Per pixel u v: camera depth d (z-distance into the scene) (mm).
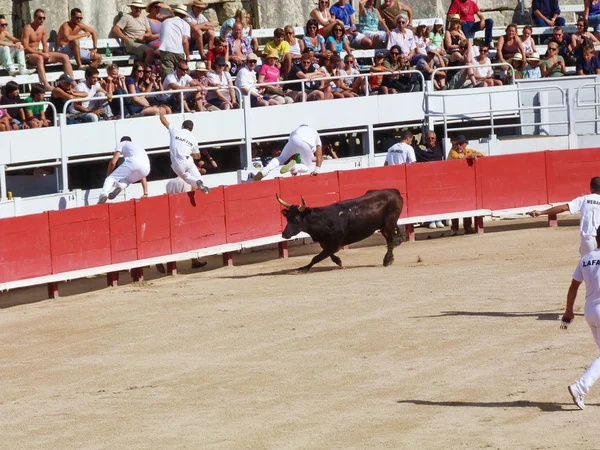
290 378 13789
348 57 29203
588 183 27531
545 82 30812
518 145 29234
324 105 27578
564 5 36375
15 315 19453
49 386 14312
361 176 25312
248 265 23562
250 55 27156
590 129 31141
